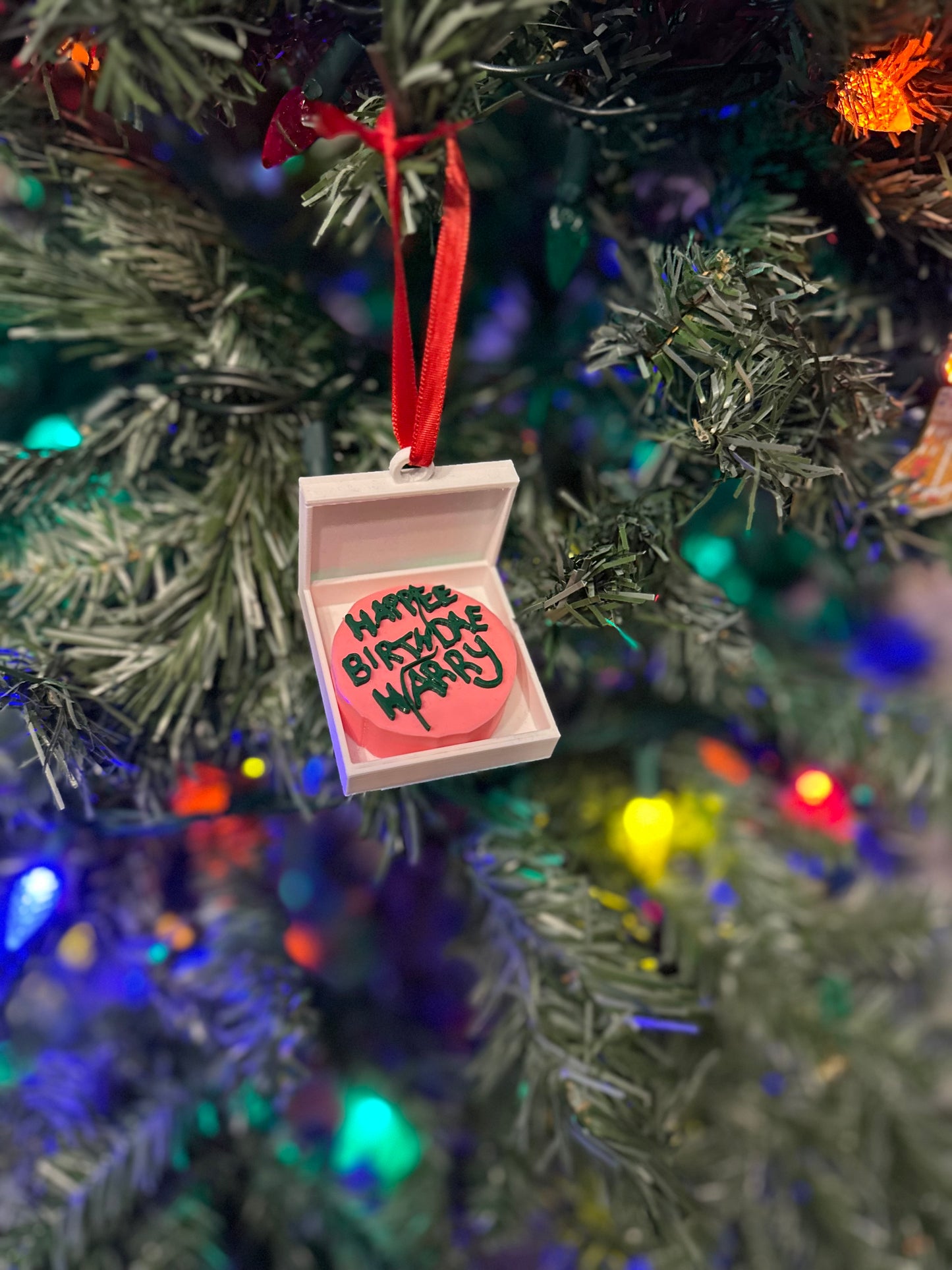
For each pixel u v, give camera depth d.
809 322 0.20
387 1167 0.32
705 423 0.18
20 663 0.20
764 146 0.21
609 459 0.29
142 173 0.23
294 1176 0.31
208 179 0.25
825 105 0.19
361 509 0.18
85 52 0.16
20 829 0.25
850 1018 0.33
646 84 0.19
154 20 0.14
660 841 0.30
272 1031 0.28
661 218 0.24
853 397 0.19
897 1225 0.32
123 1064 0.31
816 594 0.39
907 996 0.38
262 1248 0.31
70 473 0.24
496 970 0.27
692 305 0.18
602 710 0.33
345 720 0.19
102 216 0.23
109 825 0.25
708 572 0.33
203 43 0.14
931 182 0.19
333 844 0.33
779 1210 0.32
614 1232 0.30
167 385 0.23
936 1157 0.32
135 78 0.16
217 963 0.29
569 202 0.23
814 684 0.35
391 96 0.14
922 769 0.33
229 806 0.26
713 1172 0.31
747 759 0.37
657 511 0.21
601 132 0.21
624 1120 0.22
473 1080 0.33
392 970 0.34
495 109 0.17
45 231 0.25
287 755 0.24
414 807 0.24
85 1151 0.28
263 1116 0.31
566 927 0.25
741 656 0.25
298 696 0.23
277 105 0.19
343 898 0.33
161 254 0.23
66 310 0.23
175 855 0.31
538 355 0.29
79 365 0.29
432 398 0.17
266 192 0.25
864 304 0.22
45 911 0.24
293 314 0.24
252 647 0.21
